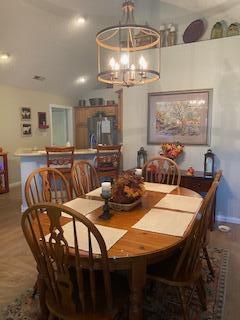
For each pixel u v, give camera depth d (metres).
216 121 3.54
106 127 7.06
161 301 1.96
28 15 3.89
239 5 3.36
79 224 1.66
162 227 1.62
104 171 3.94
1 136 5.69
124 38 3.42
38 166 4.03
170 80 3.74
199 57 3.54
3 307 1.95
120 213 1.88
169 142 3.84
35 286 2.04
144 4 3.96
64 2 3.82
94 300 1.30
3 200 4.76
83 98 7.89
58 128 7.83
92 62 6.00
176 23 3.83
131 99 4.04
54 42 4.76
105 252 1.20
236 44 3.32
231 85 3.41
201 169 3.69
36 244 1.34
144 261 1.34
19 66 5.11
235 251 2.76
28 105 6.29
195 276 1.64
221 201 3.62
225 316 1.84
